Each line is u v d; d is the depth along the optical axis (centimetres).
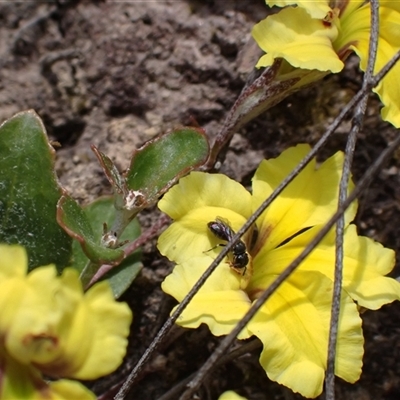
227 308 13
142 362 13
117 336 12
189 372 16
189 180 14
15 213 14
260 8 17
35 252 14
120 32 17
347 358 13
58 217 14
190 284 14
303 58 14
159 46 17
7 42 17
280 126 17
